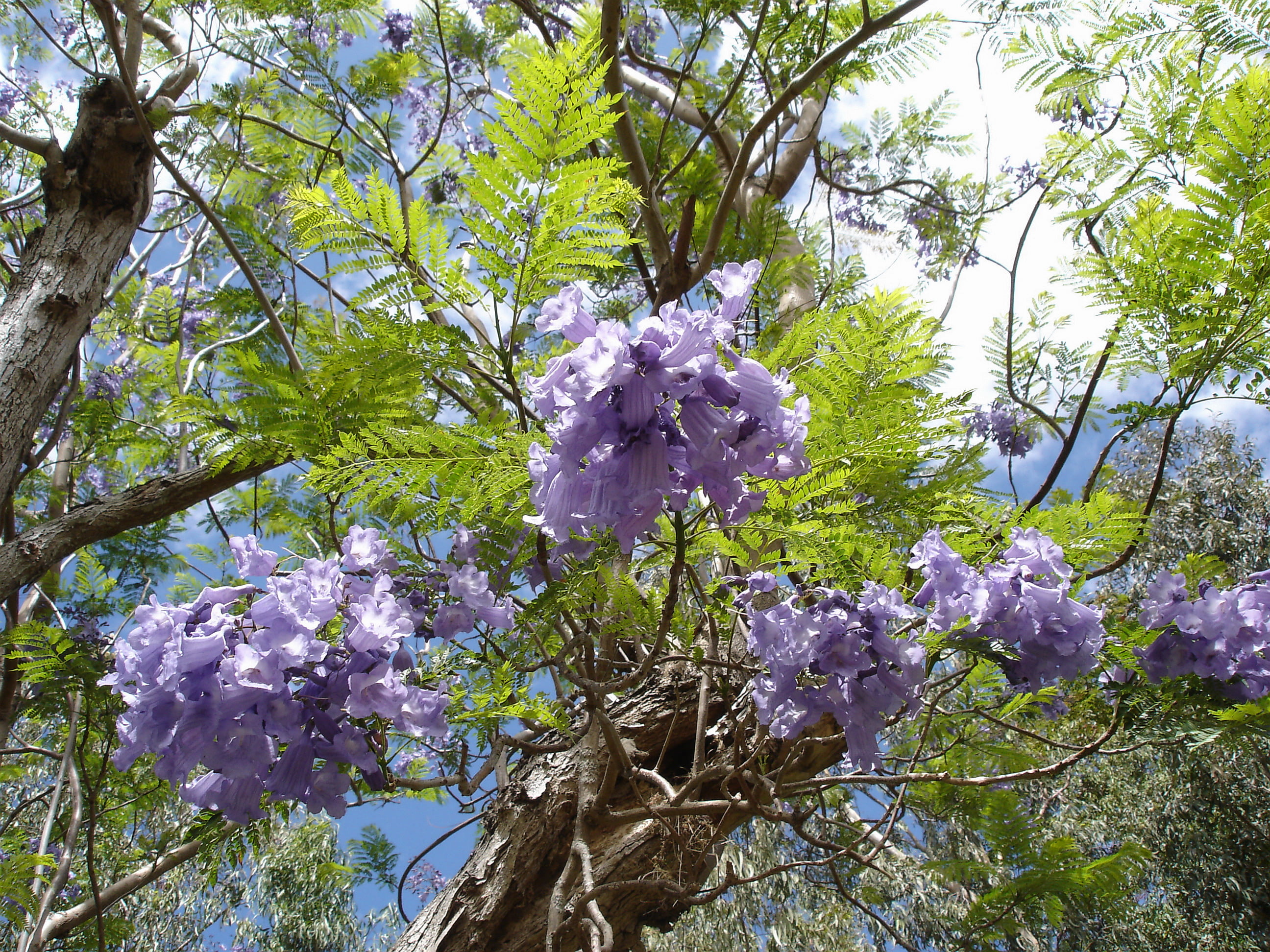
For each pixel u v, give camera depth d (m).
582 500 1.22
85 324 3.81
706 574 3.04
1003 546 2.11
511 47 4.21
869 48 4.57
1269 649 2.44
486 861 3.21
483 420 2.21
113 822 3.91
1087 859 2.81
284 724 1.64
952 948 2.74
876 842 3.12
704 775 2.23
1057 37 4.03
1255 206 2.57
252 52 5.38
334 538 2.22
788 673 1.67
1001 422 5.11
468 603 2.10
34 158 7.08
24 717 4.61
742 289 1.40
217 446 2.36
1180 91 3.25
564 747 2.67
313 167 5.37
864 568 1.80
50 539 3.30
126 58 4.71
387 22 7.14
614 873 3.11
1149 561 10.44
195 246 5.87
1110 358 3.43
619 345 1.13
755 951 8.04
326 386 2.13
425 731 1.75
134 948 5.55
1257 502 10.88
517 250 1.63
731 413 1.23
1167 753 8.38
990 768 3.17
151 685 1.63
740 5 4.19
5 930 3.20
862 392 1.99
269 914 8.38
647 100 6.77
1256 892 8.48
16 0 4.94
